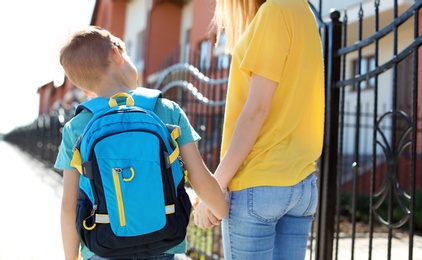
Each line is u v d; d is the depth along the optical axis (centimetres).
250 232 181
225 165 181
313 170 192
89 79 186
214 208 180
